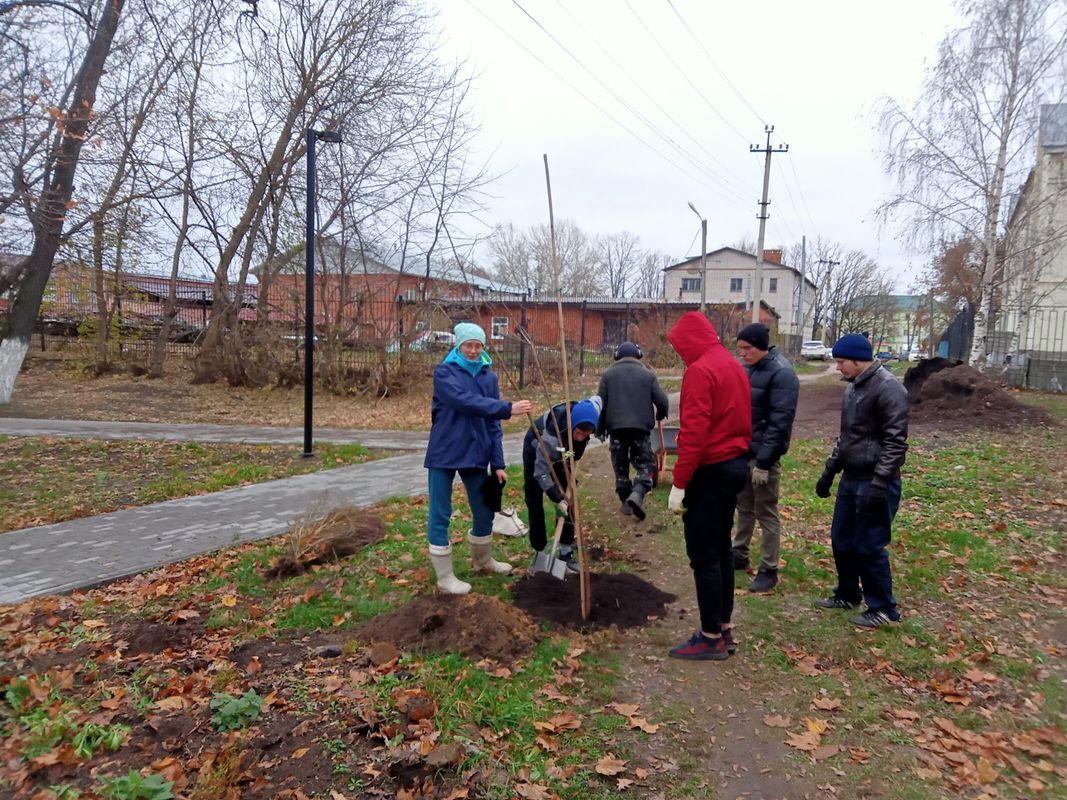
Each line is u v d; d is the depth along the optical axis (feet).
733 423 12.82
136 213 52.11
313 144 32.89
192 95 57.62
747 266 207.10
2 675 12.24
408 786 9.53
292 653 13.30
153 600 16.15
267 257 61.93
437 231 60.23
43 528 21.83
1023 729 11.25
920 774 9.96
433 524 15.72
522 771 9.81
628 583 16.83
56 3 35.76
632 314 107.45
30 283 50.47
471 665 12.53
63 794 9.20
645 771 9.91
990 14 56.59
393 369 57.16
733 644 13.62
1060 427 37.78
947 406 43.21
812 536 20.92
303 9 58.03
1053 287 70.95
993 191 57.93
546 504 24.53
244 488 27.55
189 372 71.77
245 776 9.60
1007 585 17.17
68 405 51.85
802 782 9.80
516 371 64.03
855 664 13.25
